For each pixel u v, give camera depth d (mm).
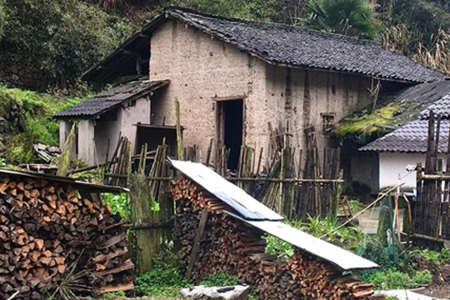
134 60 22719
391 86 22625
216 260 11523
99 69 22719
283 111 18812
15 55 26766
